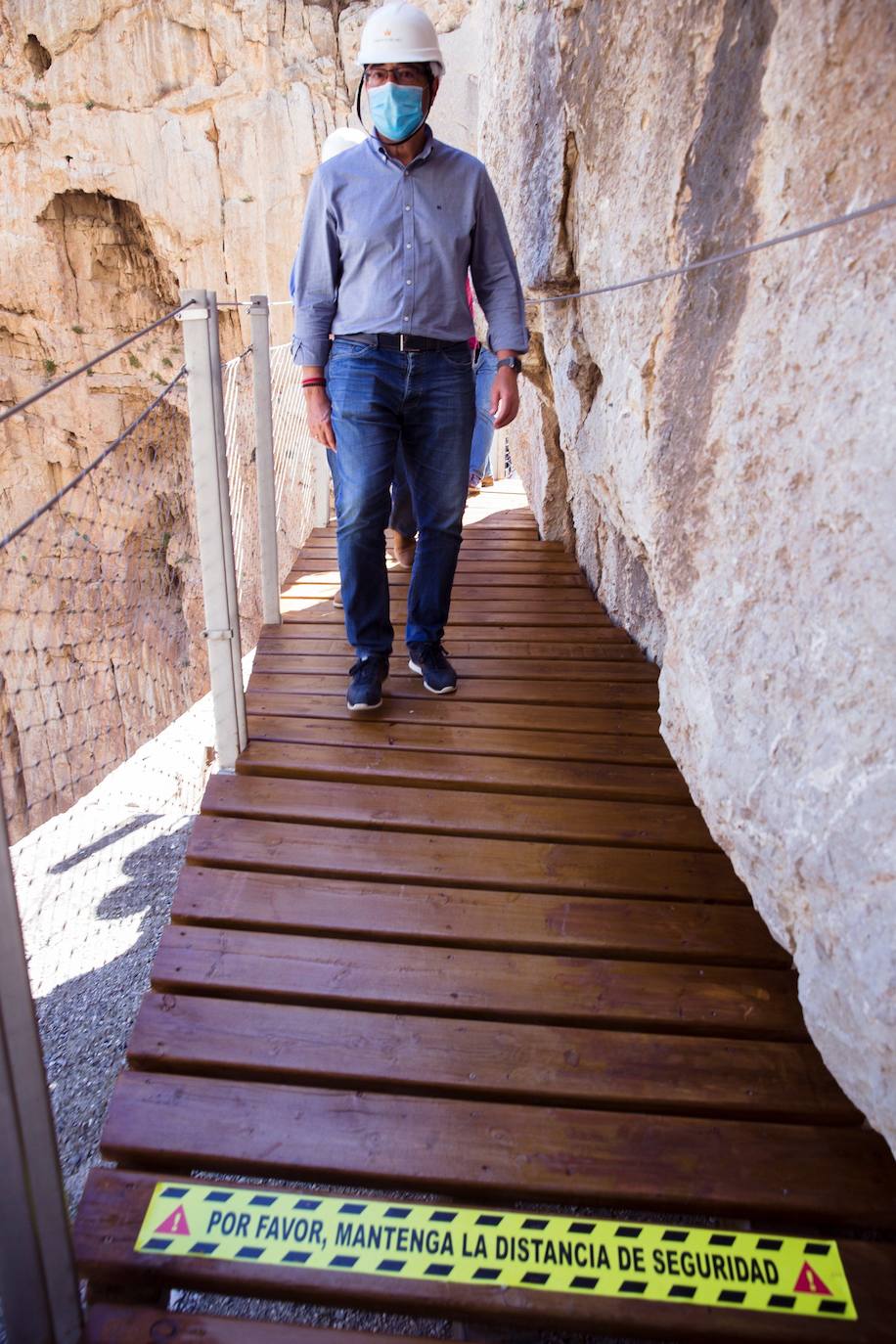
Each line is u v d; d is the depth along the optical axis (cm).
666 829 223
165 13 1354
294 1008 174
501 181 429
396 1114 153
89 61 1376
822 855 128
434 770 244
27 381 1560
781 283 140
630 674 303
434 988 178
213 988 177
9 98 1394
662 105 194
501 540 474
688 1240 136
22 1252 113
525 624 348
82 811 425
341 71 1454
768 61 143
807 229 124
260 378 318
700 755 171
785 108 137
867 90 116
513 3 368
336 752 251
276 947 187
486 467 661
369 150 229
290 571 430
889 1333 125
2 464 1588
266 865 209
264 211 1463
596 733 266
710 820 169
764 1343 125
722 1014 173
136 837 407
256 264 1498
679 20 182
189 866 210
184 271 1515
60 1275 121
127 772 455
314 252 238
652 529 200
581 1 256
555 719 272
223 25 1368
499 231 246
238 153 1430
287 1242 135
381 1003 174
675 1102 156
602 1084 159
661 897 202
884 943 114
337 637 339
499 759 250
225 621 233
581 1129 151
